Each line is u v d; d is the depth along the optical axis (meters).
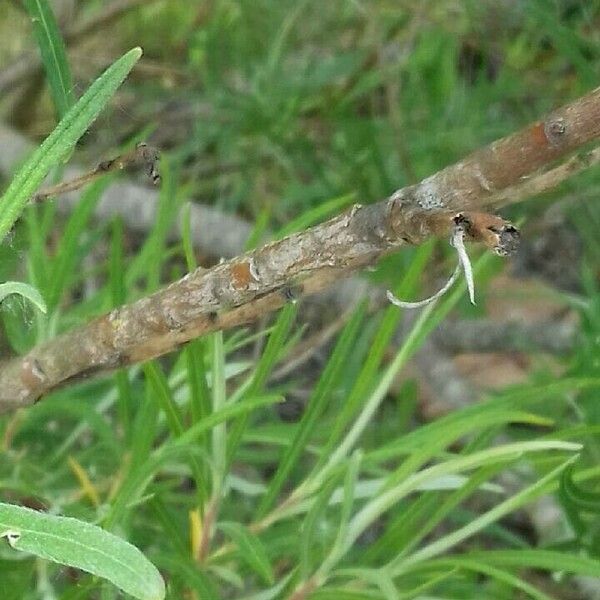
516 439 0.60
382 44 0.76
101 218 0.80
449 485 0.39
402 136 0.72
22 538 0.22
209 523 0.38
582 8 0.65
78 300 0.76
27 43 0.86
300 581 0.36
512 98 0.79
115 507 0.33
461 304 0.69
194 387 0.36
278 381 0.76
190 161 0.96
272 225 0.88
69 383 0.31
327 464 0.39
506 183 0.24
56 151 0.25
